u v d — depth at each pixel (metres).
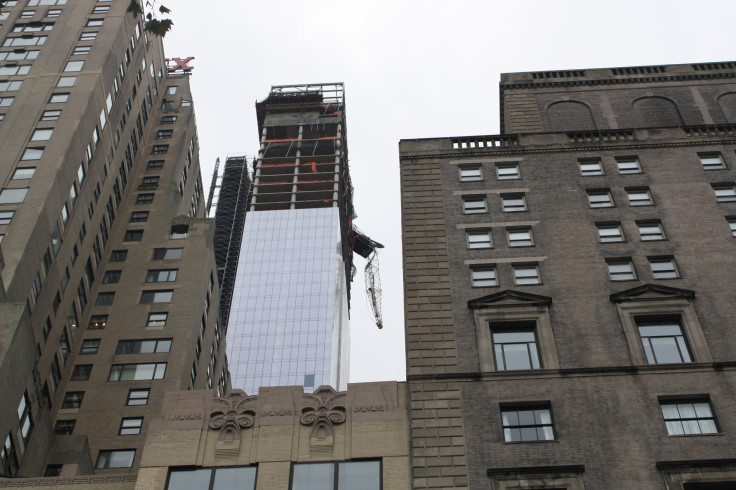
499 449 34.75
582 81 60.53
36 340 66.06
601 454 34.19
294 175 199.12
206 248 90.44
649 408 35.84
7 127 76.50
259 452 35.72
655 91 59.53
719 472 33.03
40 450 58.94
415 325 40.69
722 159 49.84
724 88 59.34
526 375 37.72
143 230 92.81
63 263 73.38
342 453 35.62
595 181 48.91
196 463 35.59
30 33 90.06
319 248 185.12
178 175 102.94
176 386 74.69
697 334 38.94
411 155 51.53
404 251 44.97
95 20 92.44
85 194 80.00
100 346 78.50
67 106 79.38
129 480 37.81
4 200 68.44
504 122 61.22
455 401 36.84
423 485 33.81
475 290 42.44
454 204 47.94
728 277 41.78
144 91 104.62
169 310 82.44
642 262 43.22
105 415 72.06
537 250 44.47
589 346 38.91
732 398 35.97
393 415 36.81
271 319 174.00
